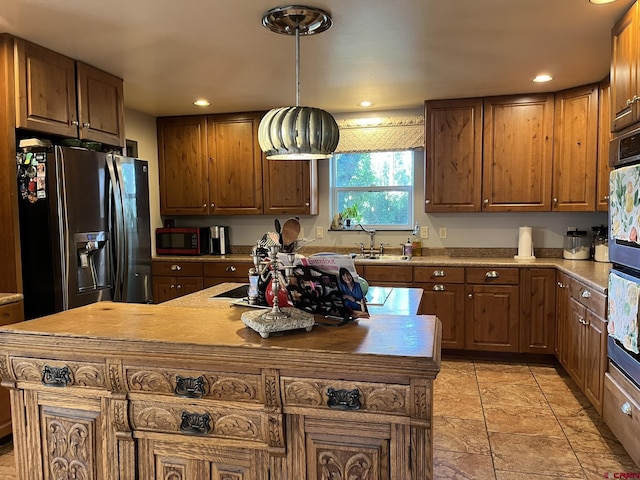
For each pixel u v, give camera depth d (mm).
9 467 2344
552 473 2275
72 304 2779
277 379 1309
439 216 4578
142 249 3453
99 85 3225
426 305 4047
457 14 2355
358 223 4820
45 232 2721
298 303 1598
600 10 2314
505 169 4062
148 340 1388
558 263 3818
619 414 2338
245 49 2838
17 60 2617
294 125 2121
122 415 1454
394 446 1274
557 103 3895
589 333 2850
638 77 2156
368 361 1231
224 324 1568
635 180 2123
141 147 4641
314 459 1334
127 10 2281
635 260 2125
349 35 2617
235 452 1400
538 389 3359
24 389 1558
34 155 2691
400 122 4430
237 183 4703
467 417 2906
